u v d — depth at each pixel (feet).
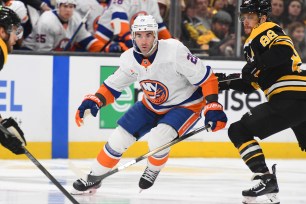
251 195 35.68
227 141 60.75
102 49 60.70
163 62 36.17
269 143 61.52
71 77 57.77
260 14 36.04
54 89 57.41
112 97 38.93
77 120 38.47
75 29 60.64
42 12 60.39
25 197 38.75
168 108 37.91
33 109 56.95
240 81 38.32
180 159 58.75
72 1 59.57
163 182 45.68
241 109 60.95
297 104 35.40
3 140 31.76
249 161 35.65
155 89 37.04
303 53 64.44
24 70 56.65
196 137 60.13
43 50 59.36
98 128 58.29
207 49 62.23
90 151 58.23
